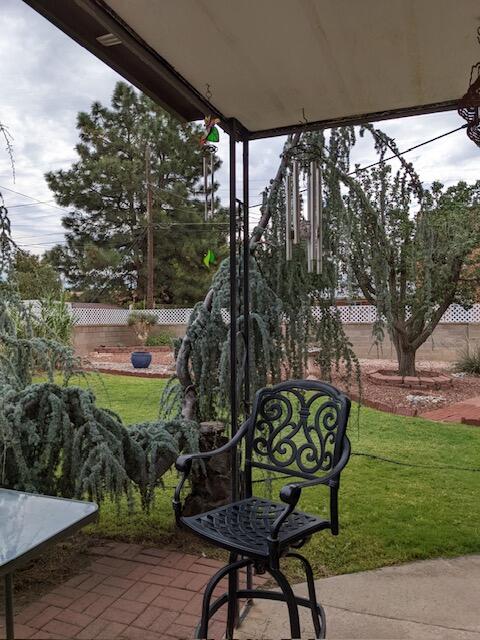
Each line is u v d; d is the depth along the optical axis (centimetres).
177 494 156
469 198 563
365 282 290
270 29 149
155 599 207
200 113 207
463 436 457
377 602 202
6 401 226
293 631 129
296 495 131
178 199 1633
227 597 164
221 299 267
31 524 141
